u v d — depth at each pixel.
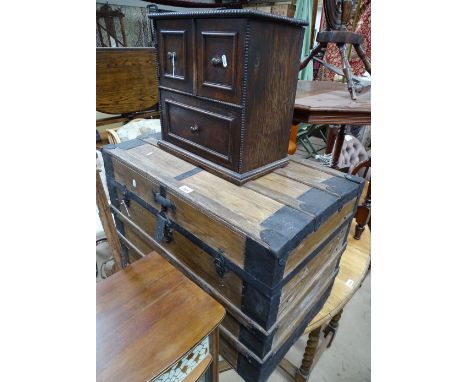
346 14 0.98
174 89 0.86
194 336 0.57
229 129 0.75
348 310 1.58
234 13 0.60
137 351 0.54
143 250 1.09
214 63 0.70
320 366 1.29
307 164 0.93
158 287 0.67
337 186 0.80
